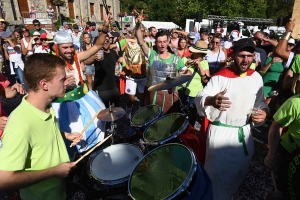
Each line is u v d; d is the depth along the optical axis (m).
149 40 7.66
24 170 1.29
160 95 3.30
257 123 2.11
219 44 4.67
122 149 2.09
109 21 2.52
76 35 9.26
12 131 1.22
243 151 2.06
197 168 1.50
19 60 6.45
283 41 2.98
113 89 3.92
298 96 1.74
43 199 1.50
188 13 24.64
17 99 5.84
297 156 1.56
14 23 14.65
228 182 2.09
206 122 2.21
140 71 4.30
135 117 2.77
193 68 3.84
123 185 1.67
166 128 2.35
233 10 22.36
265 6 23.97
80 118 2.37
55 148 1.49
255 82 2.03
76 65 2.42
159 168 1.65
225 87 2.00
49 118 1.43
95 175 1.74
